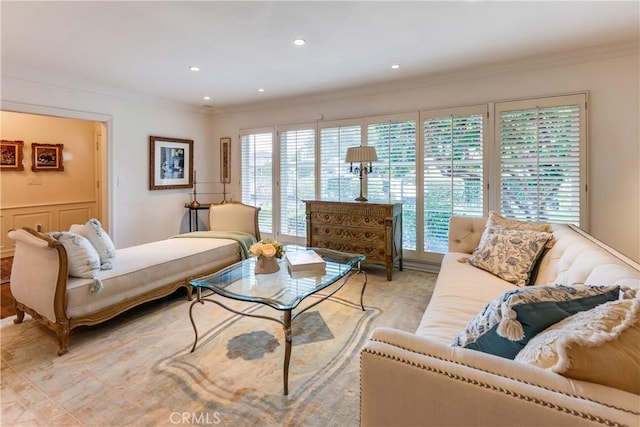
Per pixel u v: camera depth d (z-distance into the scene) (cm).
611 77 310
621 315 87
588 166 321
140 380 194
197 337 242
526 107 345
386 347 96
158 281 293
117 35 270
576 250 189
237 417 164
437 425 86
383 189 429
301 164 495
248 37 277
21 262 252
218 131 579
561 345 83
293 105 500
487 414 80
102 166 448
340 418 163
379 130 429
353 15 241
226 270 264
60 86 381
